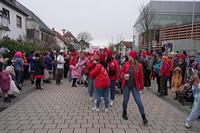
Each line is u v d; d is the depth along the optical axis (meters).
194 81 4.55
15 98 6.63
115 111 5.39
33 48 13.59
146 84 9.34
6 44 10.03
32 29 23.53
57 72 10.16
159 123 4.51
